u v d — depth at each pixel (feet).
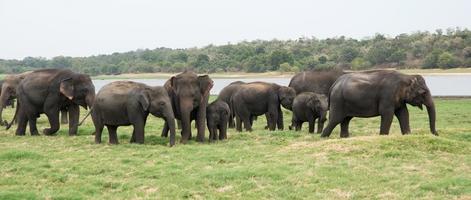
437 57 256.73
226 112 51.83
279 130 60.59
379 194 30.19
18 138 53.88
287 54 268.62
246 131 61.05
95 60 368.27
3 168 37.47
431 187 30.73
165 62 316.40
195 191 31.55
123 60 351.87
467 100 109.50
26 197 30.32
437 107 92.68
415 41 284.41
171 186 32.37
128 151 44.19
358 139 42.86
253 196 30.45
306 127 67.62
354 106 50.29
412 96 49.34
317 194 30.48
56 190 32.09
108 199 30.30
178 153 42.60
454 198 28.89
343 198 29.76
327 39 327.47
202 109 50.57
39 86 56.13
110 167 37.55
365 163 37.09
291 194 30.50
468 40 269.23
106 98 48.49
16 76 77.15
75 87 55.83
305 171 35.14
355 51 282.77
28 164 38.40
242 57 288.51
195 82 50.03
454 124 70.79
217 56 303.48
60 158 41.11
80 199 30.25
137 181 33.76
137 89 48.55
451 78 233.96
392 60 267.59
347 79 51.34
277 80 225.56
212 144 48.29
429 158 38.34
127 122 48.65
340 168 35.83
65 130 61.11
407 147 40.60
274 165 36.83
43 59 386.73
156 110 47.70
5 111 94.22
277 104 63.82
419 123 71.05
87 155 42.45
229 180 33.53
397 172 34.73
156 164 38.60
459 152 40.27
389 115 48.78
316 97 59.47
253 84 65.00
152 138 52.44
